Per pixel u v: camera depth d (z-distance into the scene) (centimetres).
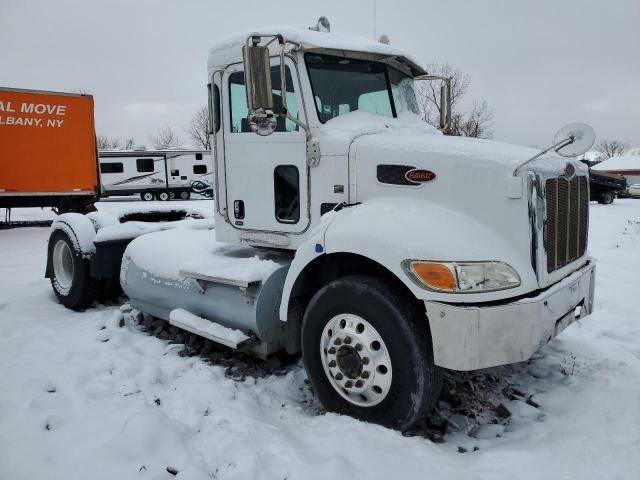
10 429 302
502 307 285
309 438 299
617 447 286
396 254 294
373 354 309
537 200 300
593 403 341
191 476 257
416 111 454
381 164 341
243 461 270
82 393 354
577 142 296
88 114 1514
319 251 327
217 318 409
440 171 320
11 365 402
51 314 561
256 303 375
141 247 501
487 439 315
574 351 437
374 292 304
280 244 395
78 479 257
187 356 437
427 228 303
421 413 300
